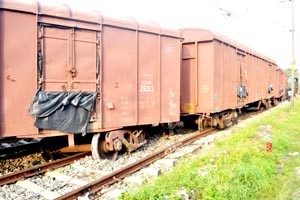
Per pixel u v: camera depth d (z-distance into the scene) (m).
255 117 20.05
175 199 5.39
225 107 14.43
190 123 14.61
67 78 7.53
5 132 6.60
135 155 9.12
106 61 8.35
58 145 8.93
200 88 13.07
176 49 10.71
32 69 6.92
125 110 8.87
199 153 9.47
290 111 22.66
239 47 16.77
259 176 6.57
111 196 5.86
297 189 6.38
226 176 6.48
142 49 9.44
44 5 7.06
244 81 18.14
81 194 5.81
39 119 7.05
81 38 7.79
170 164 8.03
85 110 7.83
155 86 9.93
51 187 6.30
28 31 6.83
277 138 10.79
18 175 6.71
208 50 12.88
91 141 8.80
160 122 10.13
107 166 7.86
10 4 6.51
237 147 9.16
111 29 8.46
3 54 6.52
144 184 6.31
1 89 6.53
